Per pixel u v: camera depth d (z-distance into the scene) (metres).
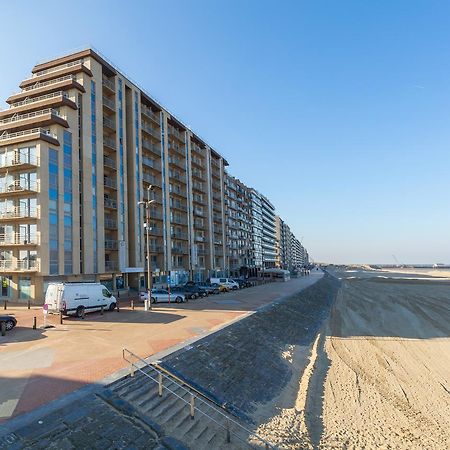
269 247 154.62
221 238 84.25
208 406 12.77
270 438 12.26
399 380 19.78
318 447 12.44
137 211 49.28
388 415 15.40
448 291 64.56
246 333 21.89
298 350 23.91
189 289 41.94
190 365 14.97
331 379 19.30
